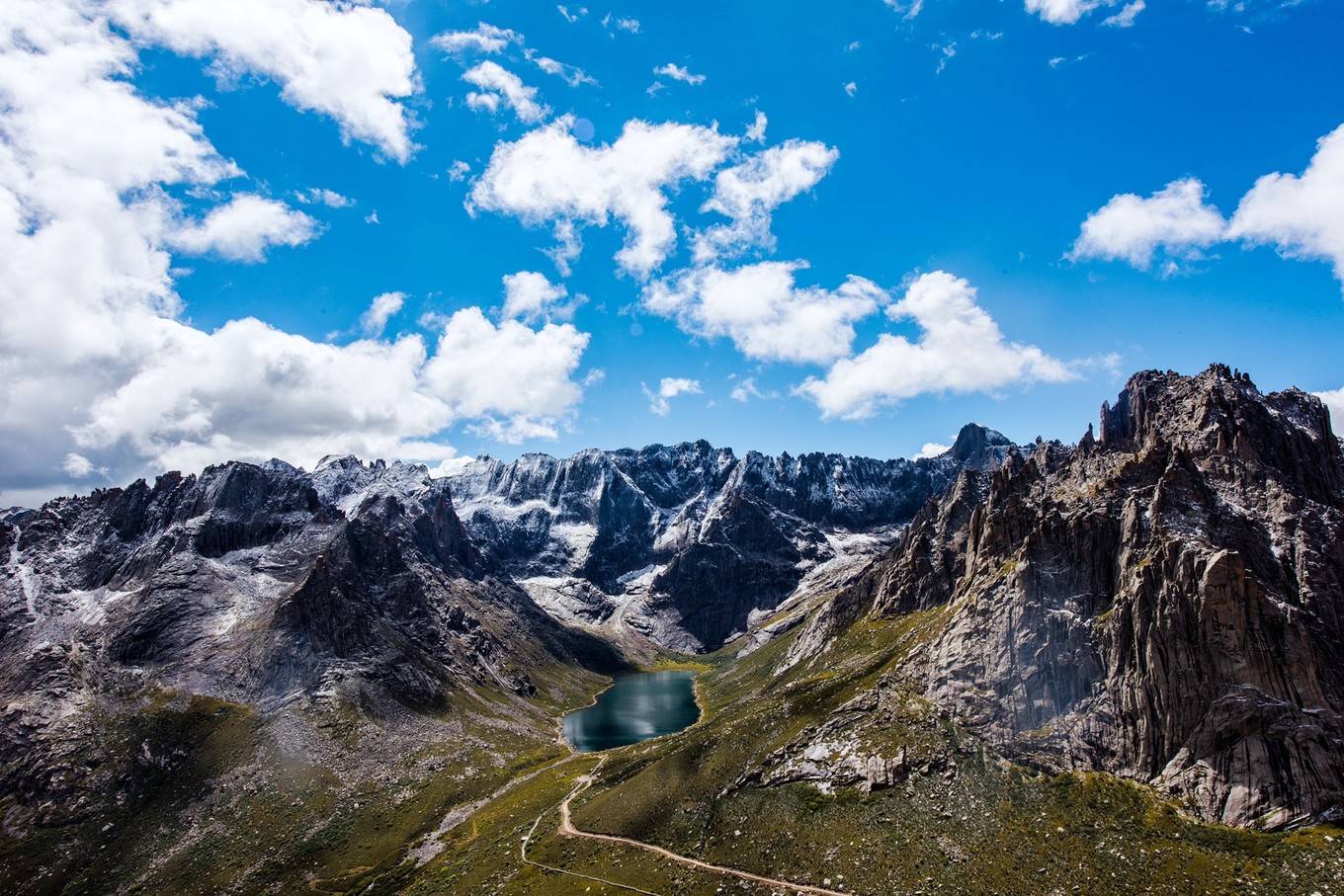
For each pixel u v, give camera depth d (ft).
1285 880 364.38
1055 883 401.49
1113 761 460.55
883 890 431.84
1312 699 427.33
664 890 481.46
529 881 529.04
